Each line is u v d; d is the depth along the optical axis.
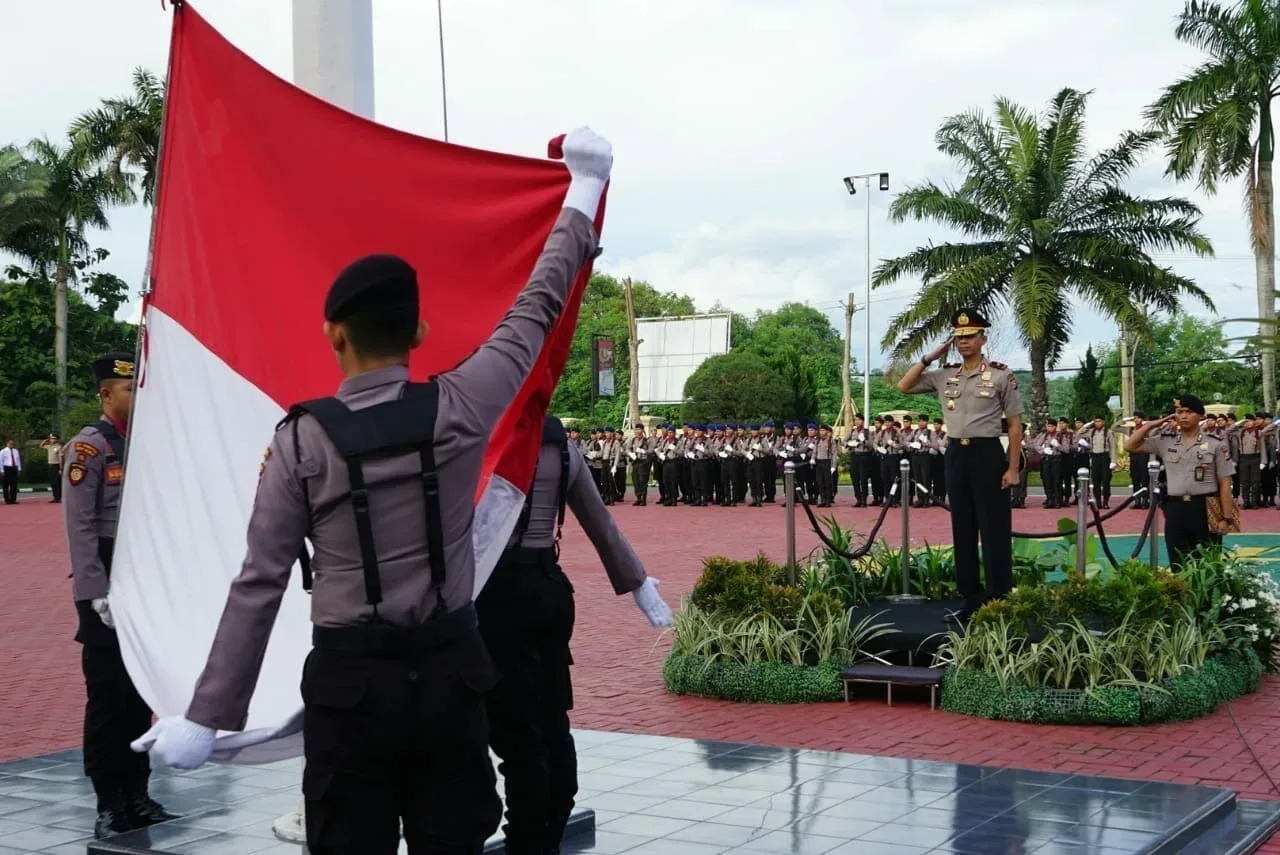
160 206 4.52
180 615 4.28
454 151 4.46
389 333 3.00
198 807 5.65
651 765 6.42
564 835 5.17
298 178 4.57
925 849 4.95
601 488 32.72
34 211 45.38
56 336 50.16
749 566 9.50
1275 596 9.59
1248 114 28.44
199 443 4.41
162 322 4.47
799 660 8.72
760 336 81.38
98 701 5.45
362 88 5.30
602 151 3.48
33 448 45.16
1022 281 30.31
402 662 2.87
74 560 5.45
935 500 9.85
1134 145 30.81
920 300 31.75
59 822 5.68
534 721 4.41
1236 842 5.30
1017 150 31.52
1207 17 29.16
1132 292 31.33
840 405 68.19
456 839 2.93
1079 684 8.06
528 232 4.36
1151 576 8.53
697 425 31.81
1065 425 26.91
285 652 4.12
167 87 4.55
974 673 8.17
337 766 2.86
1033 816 5.40
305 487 2.90
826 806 5.61
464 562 3.01
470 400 3.03
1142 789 5.83
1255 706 8.34
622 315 77.25
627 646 10.93
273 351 4.51
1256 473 25.61
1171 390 60.72
